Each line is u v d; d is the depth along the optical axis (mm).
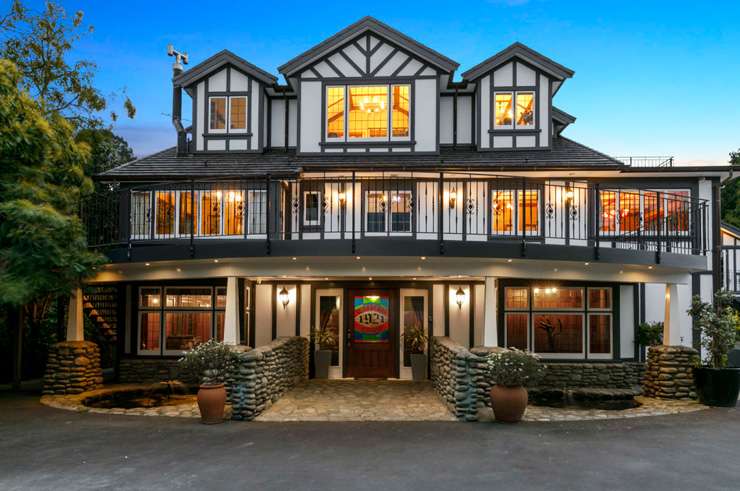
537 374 8070
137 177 13352
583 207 13281
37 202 9617
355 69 14000
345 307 12977
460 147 14398
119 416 8531
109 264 10359
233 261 9789
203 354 8117
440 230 9289
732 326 9922
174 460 6035
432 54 13719
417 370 12453
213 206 13383
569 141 14609
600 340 12688
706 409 9172
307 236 13719
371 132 13906
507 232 13352
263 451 6414
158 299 13125
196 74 14484
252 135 14391
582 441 6898
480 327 12828
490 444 6742
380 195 13711
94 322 13484
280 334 13141
